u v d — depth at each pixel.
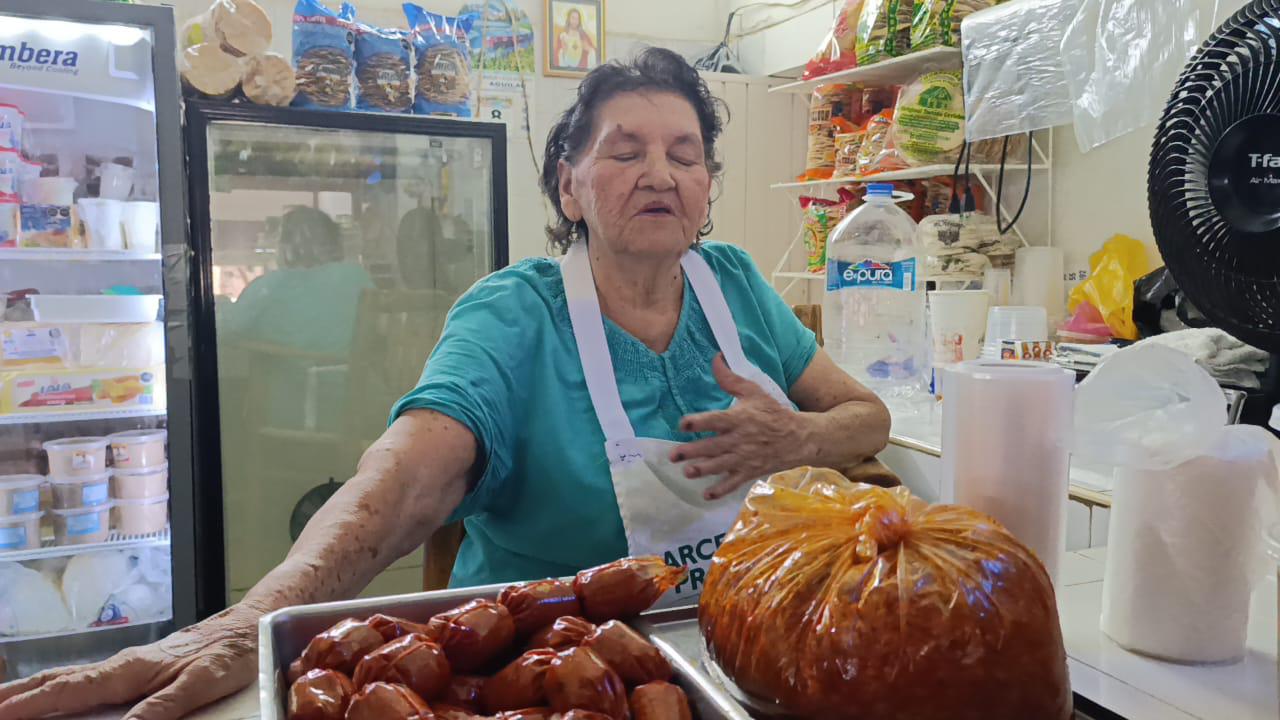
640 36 3.37
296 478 2.31
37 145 1.83
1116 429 0.58
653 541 1.06
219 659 0.57
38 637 1.87
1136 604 0.59
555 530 1.08
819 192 2.85
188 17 2.63
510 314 1.12
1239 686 0.54
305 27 2.08
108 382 1.89
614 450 1.07
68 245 1.82
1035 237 2.21
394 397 2.36
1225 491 0.56
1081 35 1.69
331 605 0.52
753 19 3.39
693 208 1.13
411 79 2.28
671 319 1.23
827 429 1.17
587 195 1.14
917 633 0.42
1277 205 0.81
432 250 2.33
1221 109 0.84
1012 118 1.88
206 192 1.93
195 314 1.94
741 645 0.48
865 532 0.47
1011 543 0.46
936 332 1.86
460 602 0.54
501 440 1.03
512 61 2.90
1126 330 1.76
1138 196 1.92
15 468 1.91
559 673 0.44
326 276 2.26
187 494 1.88
